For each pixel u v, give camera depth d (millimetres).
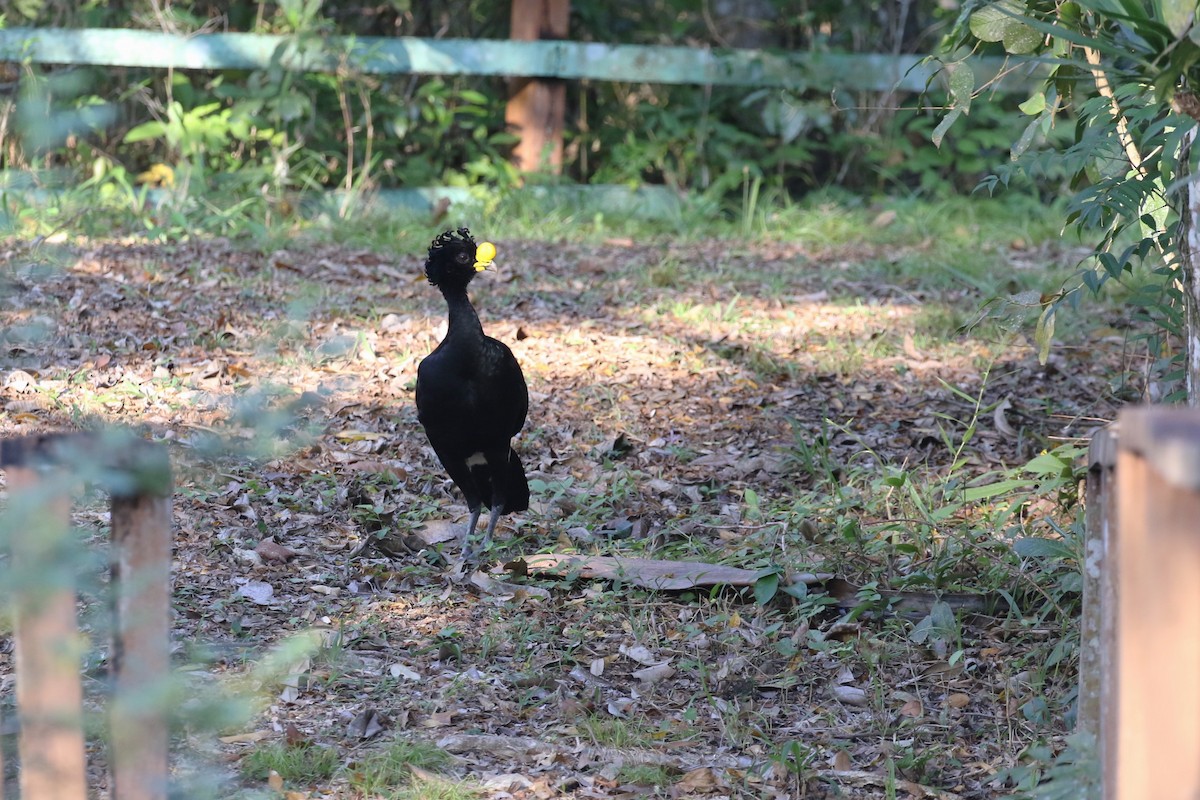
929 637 7676
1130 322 13469
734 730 6699
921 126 22453
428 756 6281
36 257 5320
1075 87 8586
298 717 6695
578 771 6281
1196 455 2881
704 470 10703
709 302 15820
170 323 13602
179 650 7273
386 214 19891
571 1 23297
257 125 20375
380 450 10891
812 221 20656
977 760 6484
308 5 19734
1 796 4406
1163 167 6535
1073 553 7422
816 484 10031
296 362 11219
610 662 7543
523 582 8625
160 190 19406
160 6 21469
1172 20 5109
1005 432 11273
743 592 8289
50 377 11703
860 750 6590
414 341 13586
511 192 20875
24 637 3834
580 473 10672
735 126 23625
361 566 8742
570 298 15797
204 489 9469
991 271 17281
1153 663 3209
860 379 12914
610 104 23969
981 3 7109
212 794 4945
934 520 8891
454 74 22094
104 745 6230
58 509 3637
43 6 20469
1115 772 4398
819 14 23953
